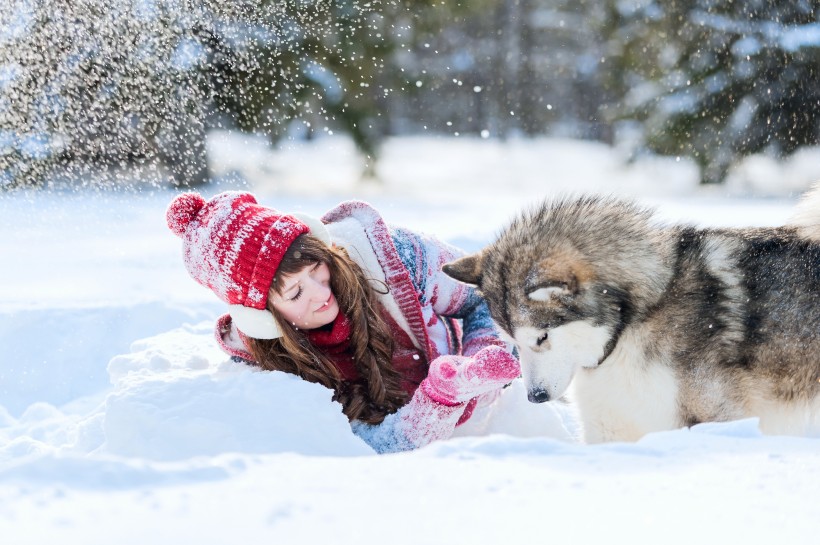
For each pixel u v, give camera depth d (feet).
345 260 13.17
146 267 31.58
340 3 54.49
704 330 14.17
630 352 14.57
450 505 6.76
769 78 58.49
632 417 15.03
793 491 7.20
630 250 14.60
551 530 6.27
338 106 63.57
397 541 6.00
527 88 128.88
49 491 6.98
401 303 13.70
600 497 6.99
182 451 10.93
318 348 13.41
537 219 15.12
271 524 6.28
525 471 7.74
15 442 13.91
